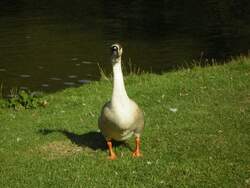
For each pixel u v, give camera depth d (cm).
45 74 2098
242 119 1079
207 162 875
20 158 975
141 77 1575
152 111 1197
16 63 2292
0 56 2427
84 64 2241
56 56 2397
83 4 3847
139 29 2972
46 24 3167
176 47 2517
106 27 3047
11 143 1062
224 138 981
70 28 3031
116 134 911
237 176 814
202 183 802
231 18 3156
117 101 885
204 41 2623
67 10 3625
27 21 3266
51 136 1091
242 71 1503
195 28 2934
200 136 1002
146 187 805
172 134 1029
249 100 1212
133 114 896
